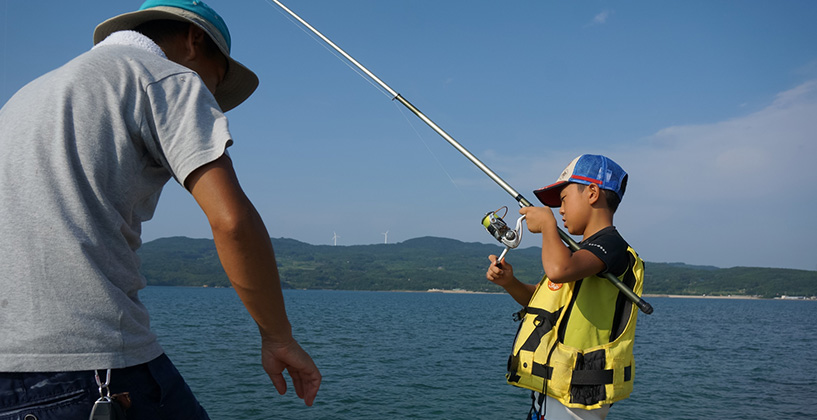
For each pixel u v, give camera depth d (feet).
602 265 5.87
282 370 4.09
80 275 3.17
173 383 3.77
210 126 3.53
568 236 6.45
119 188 3.40
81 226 3.21
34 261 3.10
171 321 108.78
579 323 5.91
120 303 3.32
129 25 4.37
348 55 8.50
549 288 6.30
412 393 41.39
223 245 3.33
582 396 5.78
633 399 41.68
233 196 3.33
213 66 4.76
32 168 3.20
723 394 44.52
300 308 191.62
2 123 3.46
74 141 3.29
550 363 5.92
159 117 3.46
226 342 71.05
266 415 33.01
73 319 3.14
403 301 335.06
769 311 275.59
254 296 3.50
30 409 3.06
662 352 77.56
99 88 3.40
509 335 97.40
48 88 3.44
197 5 4.35
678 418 35.47
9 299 3.09
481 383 46.39
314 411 34.47
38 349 3.08
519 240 6.86
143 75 3.53
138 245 3.65
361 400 38.27
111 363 3.24
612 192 6.57
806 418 35.94
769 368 61.57
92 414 3.19
